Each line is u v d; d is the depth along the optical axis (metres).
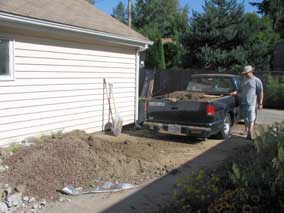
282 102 19.02
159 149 8.55
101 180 6.27
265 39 29.78
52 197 5.47
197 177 5.05
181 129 9.11
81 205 5.26
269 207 3.67
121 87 11.22
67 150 6.99
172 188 5.97
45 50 8.26
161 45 28.86
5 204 5.05
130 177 6.55
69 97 9.12
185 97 9.90
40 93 8.22
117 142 8.80
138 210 5.07
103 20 10.96
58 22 8.11
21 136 7.77
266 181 3.75
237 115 10.78
